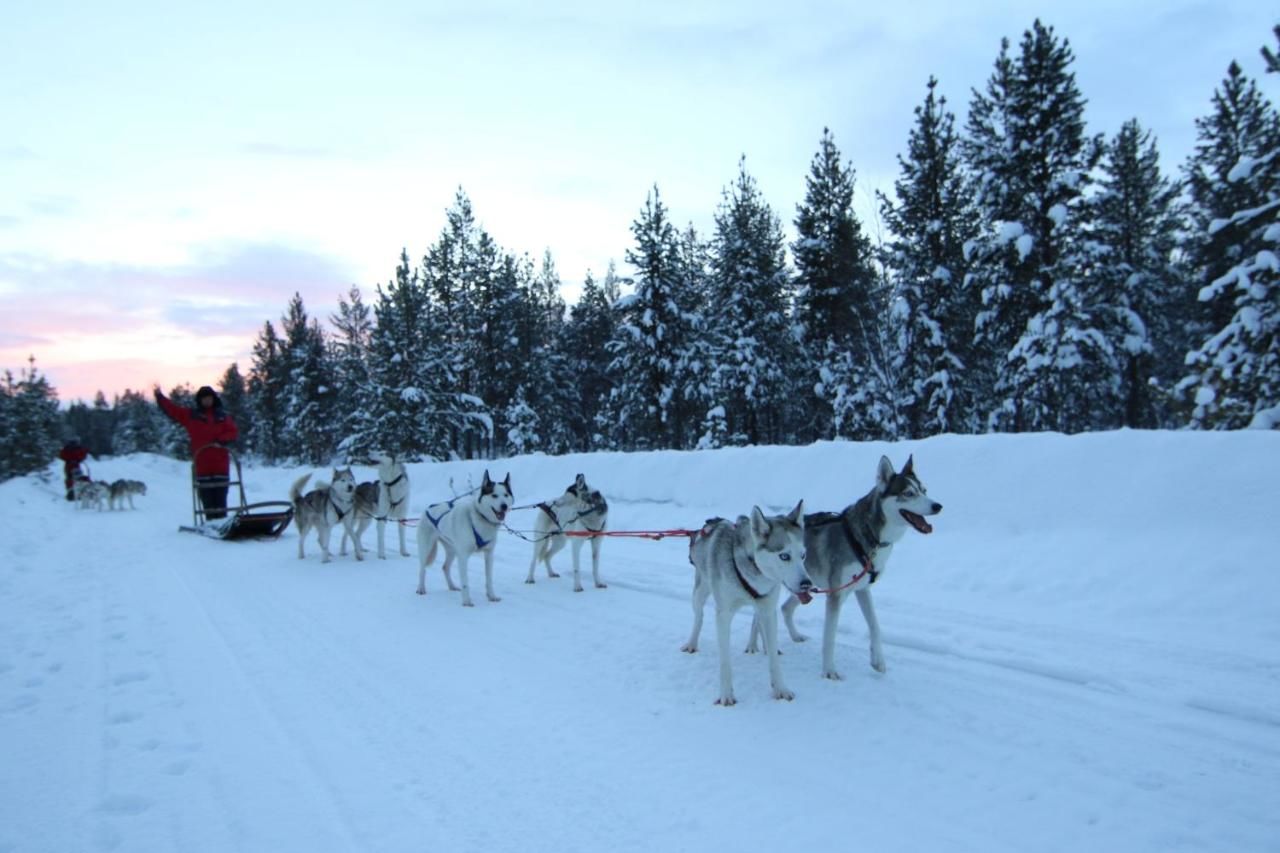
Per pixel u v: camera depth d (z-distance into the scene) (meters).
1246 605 6.00
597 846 3.45
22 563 11.25
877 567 5.60
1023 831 3.44
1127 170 29.67
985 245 22.16
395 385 35.91
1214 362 16.20
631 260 29.69
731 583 5.23
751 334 30.33
